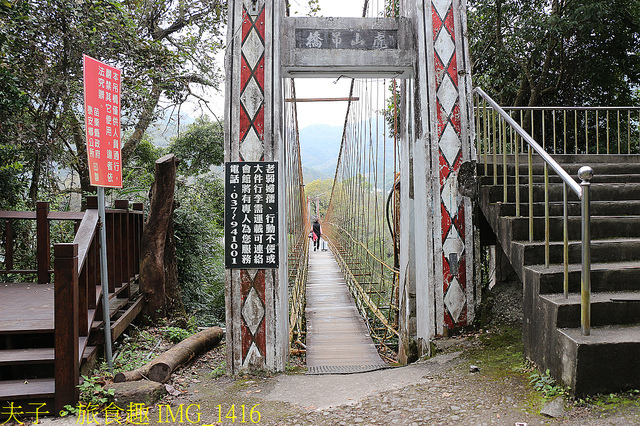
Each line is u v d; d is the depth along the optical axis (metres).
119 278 4.05
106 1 5.83
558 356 2.38
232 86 3.56
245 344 3.50
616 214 3.57
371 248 10.32
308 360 4.98
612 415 2.03
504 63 7.56
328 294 9.05
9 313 3.20
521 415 2.18
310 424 2.38
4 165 5.20
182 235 6.36
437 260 3.79
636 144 7.42
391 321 6.41
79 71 6.23
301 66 3.77
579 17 6.60
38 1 5.38
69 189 7.52
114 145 3.11
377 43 3.85
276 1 3.62
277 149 3.55
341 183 13.21
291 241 6.91
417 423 2.24
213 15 8.16
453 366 3.12
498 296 3.83
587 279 2.29
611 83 7.50
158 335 4.34
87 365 2.97
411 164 4.39
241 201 3.53
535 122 7.79
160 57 7.16
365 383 3.06
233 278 3.51
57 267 2.50
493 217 3.58
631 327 2.47
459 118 3.88
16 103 4.94
